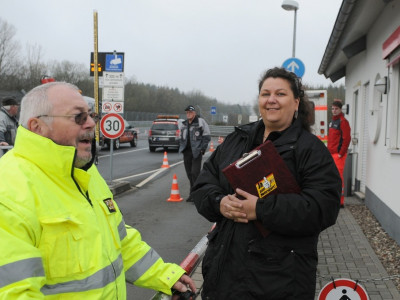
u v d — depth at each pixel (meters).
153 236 6.27
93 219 1.70
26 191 1.51
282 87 2.18
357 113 10.28
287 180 2.02
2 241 1.39
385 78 6.50
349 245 5.61
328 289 2.77
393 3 6.02
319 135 10.50
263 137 2.32
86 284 1.61
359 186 9.36
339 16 6.94
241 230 2.07
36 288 1.43
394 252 5.28
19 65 47.41
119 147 24.33
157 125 21.36
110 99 9.92
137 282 2.12
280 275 1.98
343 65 12.34
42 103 1.68
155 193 9.86
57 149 1.62
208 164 2.43
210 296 2.16
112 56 9.79
